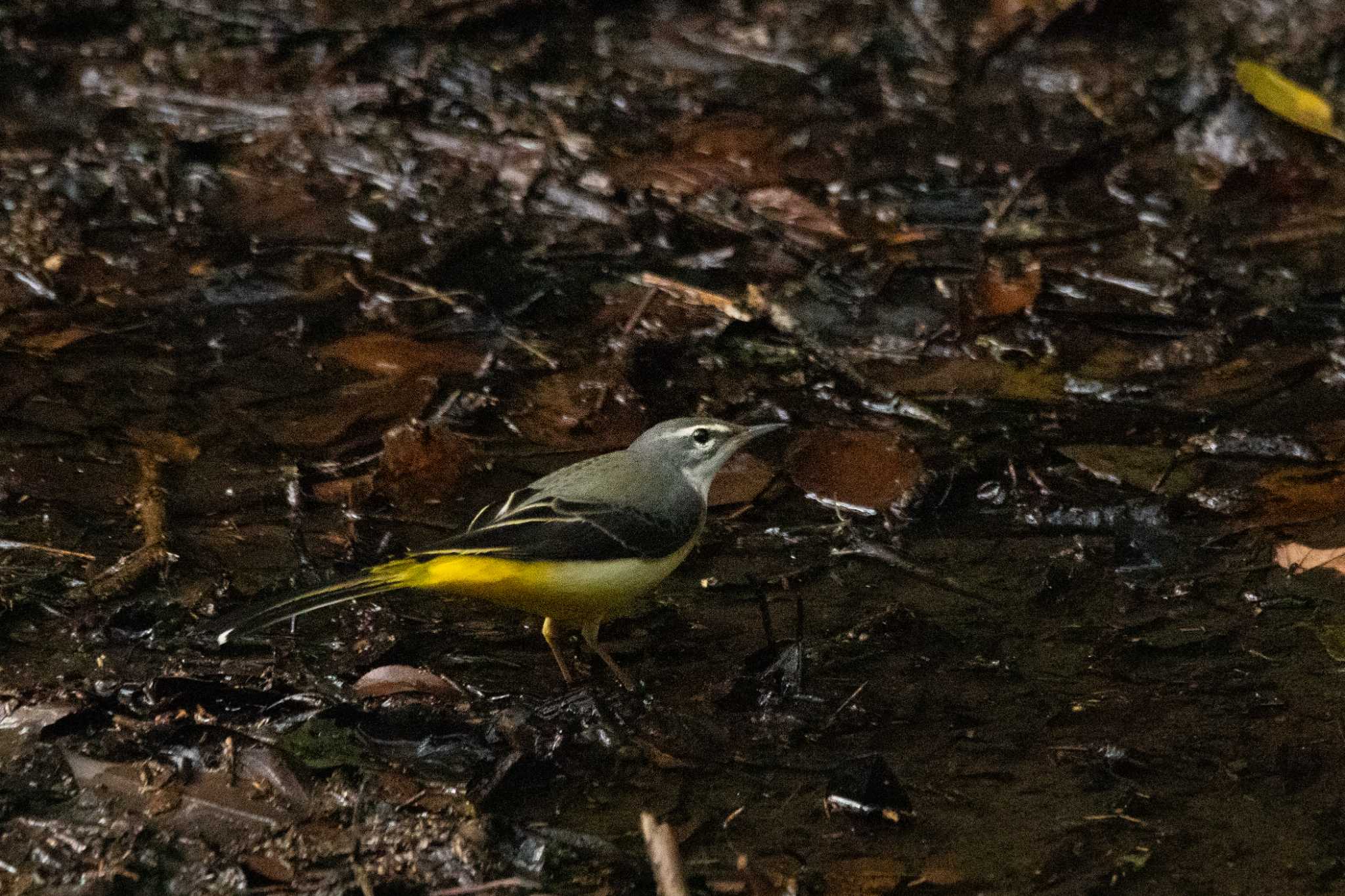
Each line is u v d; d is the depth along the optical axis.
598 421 12.03
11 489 10.77
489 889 7.37
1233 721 8.88
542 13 17.67
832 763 8.54
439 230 14.57
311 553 10.29
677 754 8.59
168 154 15.41
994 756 8.59
